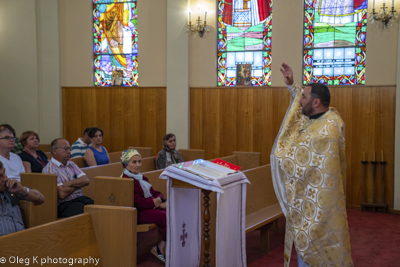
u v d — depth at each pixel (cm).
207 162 305
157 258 370
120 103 721
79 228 236
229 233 293
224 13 671
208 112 677
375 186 590
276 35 641
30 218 264
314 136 246
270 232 473
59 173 355
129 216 241
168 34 681
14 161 368
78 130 741
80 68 740
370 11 592
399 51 566
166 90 693
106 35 733
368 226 499
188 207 310
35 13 729
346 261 238
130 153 356
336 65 620
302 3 626
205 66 677
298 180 249
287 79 275
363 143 595
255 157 548
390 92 581
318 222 240
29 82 737
